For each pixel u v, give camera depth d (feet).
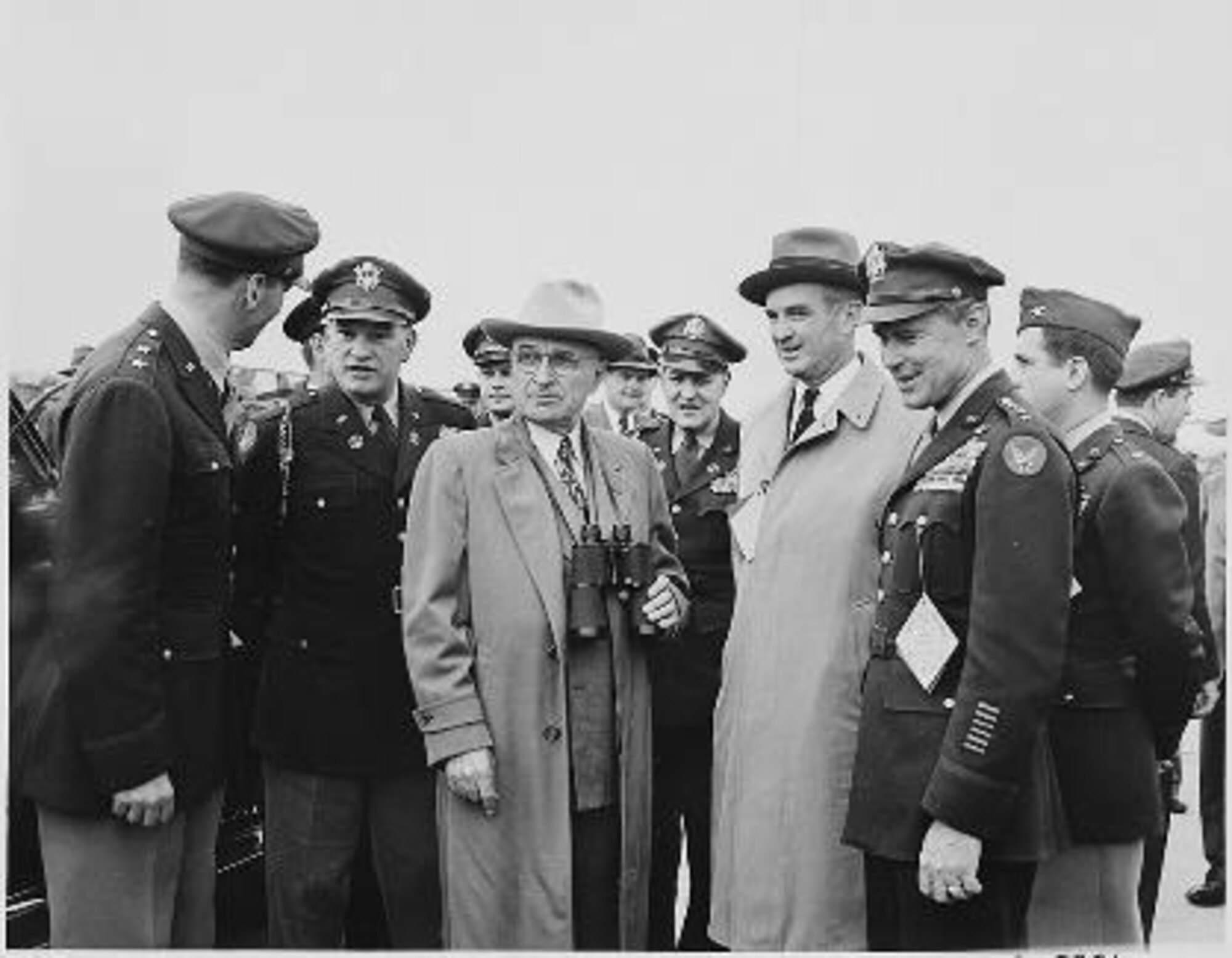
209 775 7.51
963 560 6.75
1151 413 10.14
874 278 7.17
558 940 7.80
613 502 8.39
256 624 8.94
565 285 8.22
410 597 7.98
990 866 6.82
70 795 6.97
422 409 9.39
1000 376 7.06
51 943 7.45
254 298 7.68
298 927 8.61
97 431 6.78
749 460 9.12
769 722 8.11
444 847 8.05
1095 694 7.81
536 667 7.88
